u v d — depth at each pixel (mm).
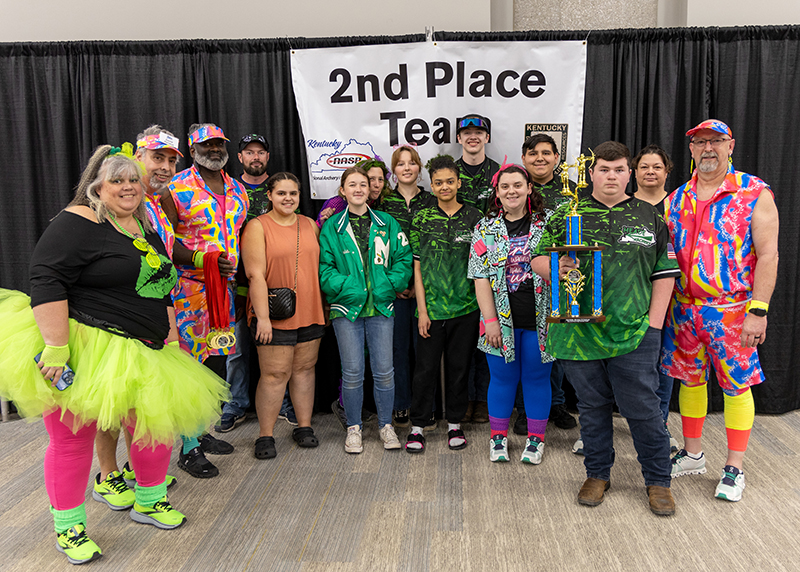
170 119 3391
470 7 3486
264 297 2787
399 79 3297
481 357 3365
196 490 2605
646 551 2088
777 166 3270
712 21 3436
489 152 3361
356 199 2885
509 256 2666
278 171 3447
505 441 2871
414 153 3125
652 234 2207
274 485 2645
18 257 3492
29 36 3520
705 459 2805
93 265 1960
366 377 3506
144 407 1976
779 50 3193
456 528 2266
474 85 3289
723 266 2398
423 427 3029
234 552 2141
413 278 3102
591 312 2244
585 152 3373
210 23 3541
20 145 3387
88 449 2104
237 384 3316
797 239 3285
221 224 2797
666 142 3305
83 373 1941
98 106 3402
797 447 2918
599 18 3676
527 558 2064
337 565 2053
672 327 2580
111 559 2111
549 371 2748
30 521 2363
